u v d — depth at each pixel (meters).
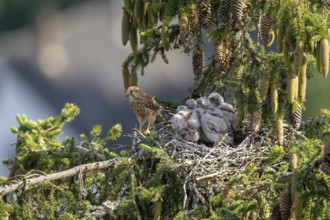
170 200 12.69
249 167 11.91
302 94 12.59
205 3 13.32
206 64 14.91
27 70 41.31
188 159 13.12
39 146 14.98
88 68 41.81
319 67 12.14
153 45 14.27
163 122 14.78
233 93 14.07
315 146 12.12
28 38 41.75
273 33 13.73
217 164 13.10
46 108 40.41
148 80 39.69
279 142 13.35
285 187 11.27
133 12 14.12
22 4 41.44
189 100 14.80
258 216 11.31
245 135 14.33
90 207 12.57
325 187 10.70
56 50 41.84
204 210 12.02
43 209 12.61
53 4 42.41
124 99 40.16
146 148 12.92
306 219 10.81
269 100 13.45
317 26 12.07
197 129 14.37
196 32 13.50
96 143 14.80
